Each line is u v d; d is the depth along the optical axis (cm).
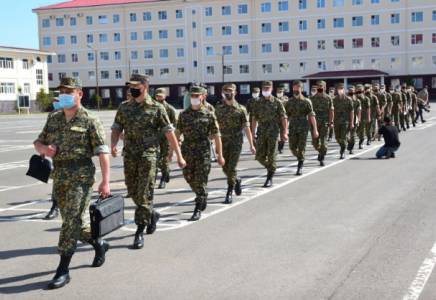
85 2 7969
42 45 8012
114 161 1586
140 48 7656
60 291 503
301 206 850
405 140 1934
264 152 1031
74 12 7812
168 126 645
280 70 7119
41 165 552
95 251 577
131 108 642
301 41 7000
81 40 7856
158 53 7594
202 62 7406
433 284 495
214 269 552
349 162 1385
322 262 565
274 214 798
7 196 1038
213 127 770
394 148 1424
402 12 6581
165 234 701
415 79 6631
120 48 7725
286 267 552
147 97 646
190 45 7431
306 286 496
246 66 7244
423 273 524
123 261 589
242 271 543
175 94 7581
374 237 656
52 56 7988
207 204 888
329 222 738
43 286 518
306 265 556
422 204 838
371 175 1152
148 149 643
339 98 1443
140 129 639
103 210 545
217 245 640
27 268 577
